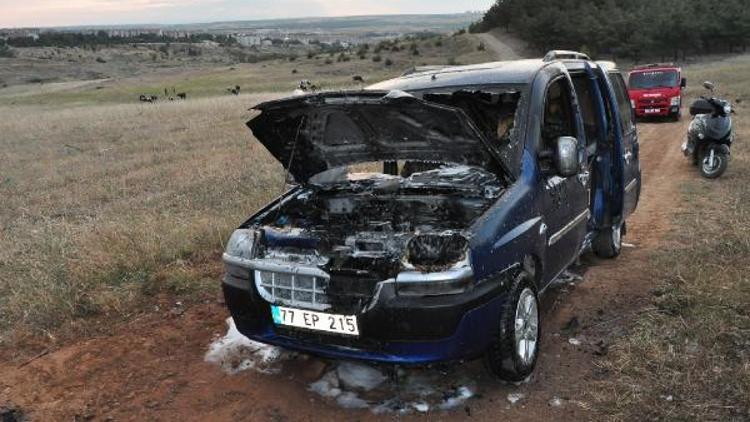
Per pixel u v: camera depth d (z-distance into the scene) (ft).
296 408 12.97
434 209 15.05
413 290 11.81
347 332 12.36
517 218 13.41
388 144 15.02
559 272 16.08
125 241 22.75
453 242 12.09
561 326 16.15
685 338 14.37
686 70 176.24
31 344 16.55
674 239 22.99
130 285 19.57
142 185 40.14
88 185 42.29
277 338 13.42
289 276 12.95
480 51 371.76
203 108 103.81
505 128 17.03
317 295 12.69
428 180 16.15
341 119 14.55
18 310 18.25
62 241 24.34
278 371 14.55
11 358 15.88
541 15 360.69
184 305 18.67
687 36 293.84
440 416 12.40
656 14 324.39
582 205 17.26
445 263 11.91
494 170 14.49
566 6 400.47
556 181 15.40
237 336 16.37
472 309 12.00
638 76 70.44
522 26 391.86
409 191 15.70
